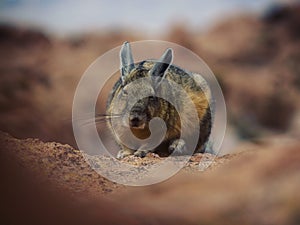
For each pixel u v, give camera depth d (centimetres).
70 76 7175
